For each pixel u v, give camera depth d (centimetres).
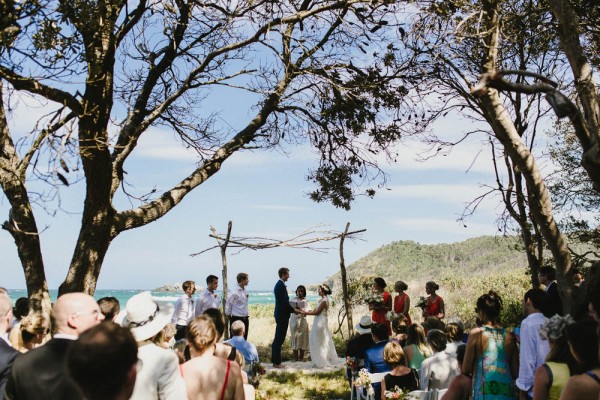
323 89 1020
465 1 773
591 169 407
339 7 867
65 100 720
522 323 482
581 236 1456
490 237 13862
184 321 1223
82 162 764
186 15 912
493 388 501
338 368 1291
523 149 619
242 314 1322
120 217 851
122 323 414
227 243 1368
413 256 15412
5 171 798
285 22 867
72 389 297
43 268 819
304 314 1337
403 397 592
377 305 1185
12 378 306
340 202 1191
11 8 629
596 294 339
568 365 367
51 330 771
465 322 2050
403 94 1033
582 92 556
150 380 347
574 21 575
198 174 943
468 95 951
